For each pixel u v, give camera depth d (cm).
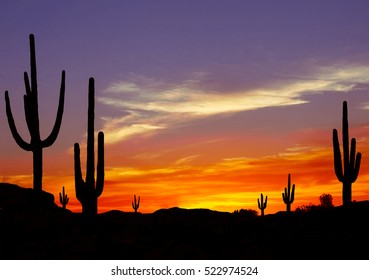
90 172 1988
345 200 2556
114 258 1595
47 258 1594
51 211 2028
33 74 2192
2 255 1627
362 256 1627
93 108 2041
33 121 2172
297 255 1661
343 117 2592
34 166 2173
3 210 2008
